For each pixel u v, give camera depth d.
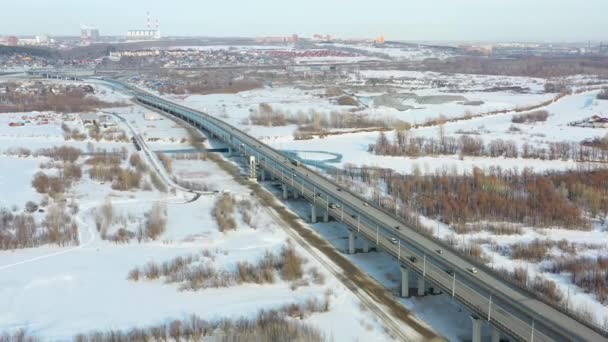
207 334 61.44
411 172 130.38
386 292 72.75
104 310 68.06
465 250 83.19
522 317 55.94
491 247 87.19
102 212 100.88
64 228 95.62
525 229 94.81
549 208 100.25
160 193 118.38
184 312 67.12
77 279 76.94
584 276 75.69
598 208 103.00
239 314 66.25
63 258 84.38
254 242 90.75
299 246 89.19
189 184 125.31
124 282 75.94
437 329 63.53
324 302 69.25
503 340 59.94
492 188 112.19
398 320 65.44
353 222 86.81
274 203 113.19
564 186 112.25
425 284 73.38
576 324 54.41
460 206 102.00
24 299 71.25
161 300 70.50
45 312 67.81
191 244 89.56
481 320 57.97
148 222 99.00
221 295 71.81
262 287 74.19
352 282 75.81
